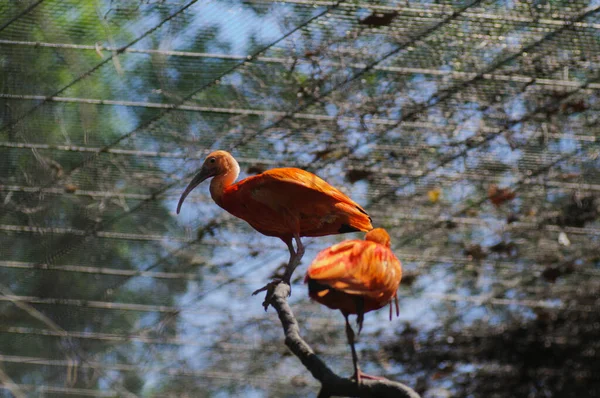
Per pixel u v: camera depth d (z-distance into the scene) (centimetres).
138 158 1402
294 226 862
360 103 1295
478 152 1361
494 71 1255
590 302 1518
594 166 1377
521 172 1392
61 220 1481
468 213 1453
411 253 1507
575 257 1478
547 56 1233
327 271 618
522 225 1446
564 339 1545
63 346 1532
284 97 1299
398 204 1445
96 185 1434
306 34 1213
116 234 1492
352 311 657
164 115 1333
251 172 1392
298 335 604
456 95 1287
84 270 1524
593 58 1227
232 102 1311
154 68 1273
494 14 1180
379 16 1182
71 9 1223
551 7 1174
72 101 1325
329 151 1364
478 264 1505
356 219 866
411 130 1334
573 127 1326
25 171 1417
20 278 1534
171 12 1205
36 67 1299
